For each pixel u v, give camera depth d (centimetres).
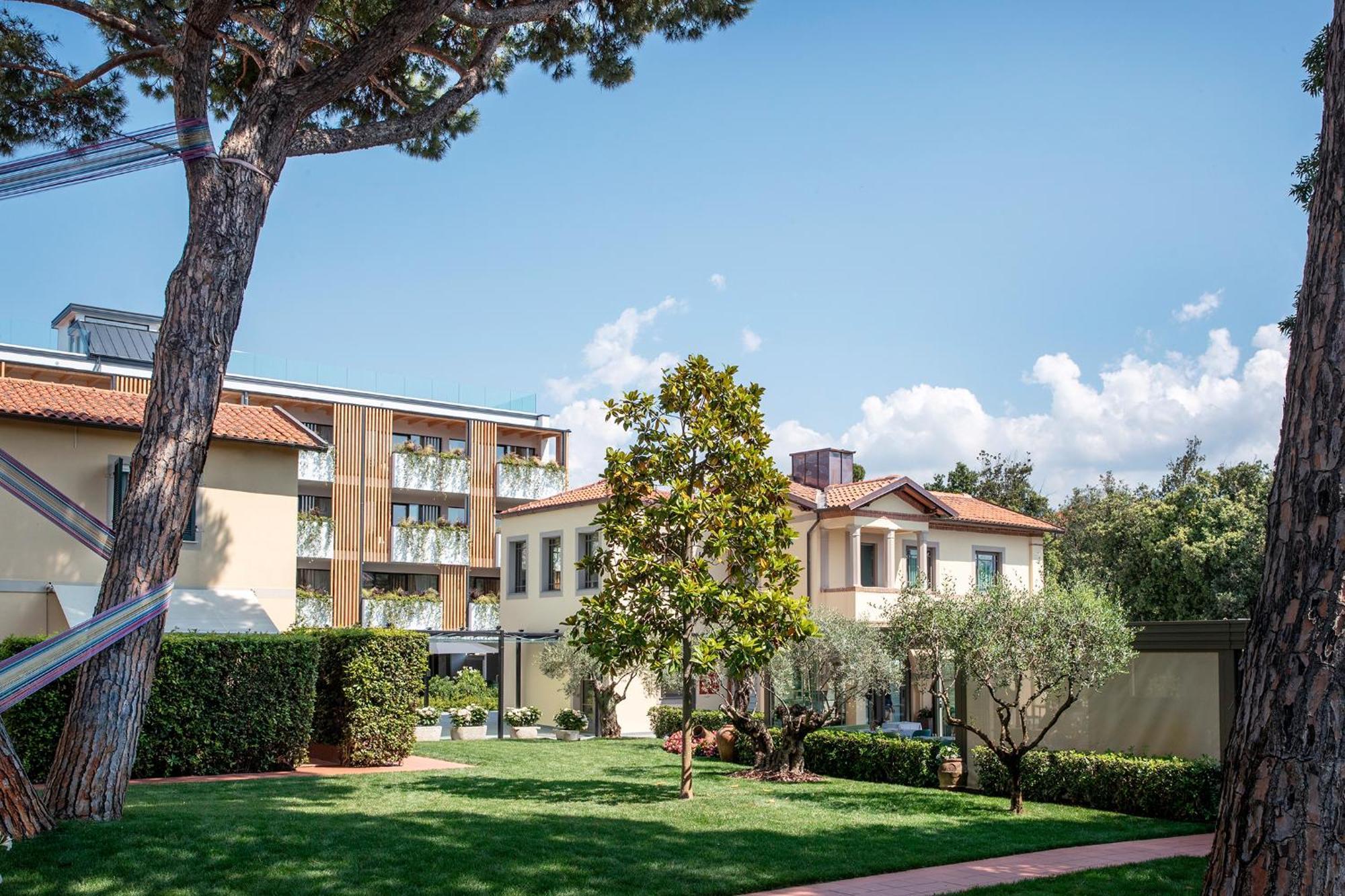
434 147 1838
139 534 1170
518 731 3297
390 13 1290
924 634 1831
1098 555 4509
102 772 1153
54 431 2239
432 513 4816
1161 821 1683
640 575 1812
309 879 1002
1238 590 3947
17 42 1549
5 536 2145
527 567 3928
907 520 3547
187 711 1881
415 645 2228
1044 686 1784
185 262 1230
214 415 1233
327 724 2184
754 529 1819
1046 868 1277
